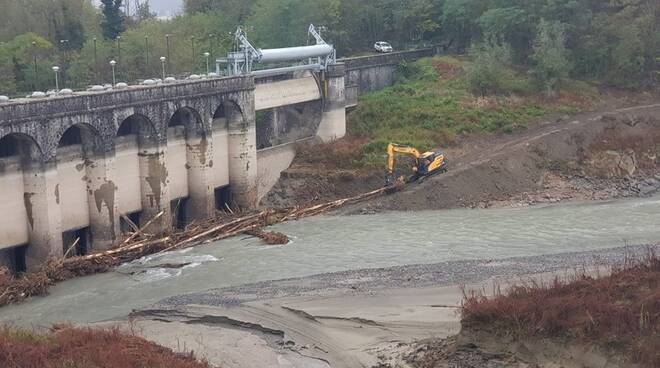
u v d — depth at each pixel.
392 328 59.62
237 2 166.25
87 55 132.50
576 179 110.56
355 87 130.75
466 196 103.31
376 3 161.25
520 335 50.03
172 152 100.00
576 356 47.62
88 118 84.50
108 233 89.00
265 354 56.56
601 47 136.88
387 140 116.25
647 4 137.88
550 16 138.12
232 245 86.44
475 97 131.25
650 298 48.50
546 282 63.50
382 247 83.00
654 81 137.38
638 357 45.25
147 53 131.25
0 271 74.88
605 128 120.38
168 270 78.38
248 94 107.44
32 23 143.12
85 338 53.72
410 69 144.12
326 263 77.75
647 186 110.44
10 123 75.81
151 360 50.06
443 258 77.88
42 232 81.31
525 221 92.81
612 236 84.38
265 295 68.25
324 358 55.78
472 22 149.00
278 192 111.62
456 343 52.84
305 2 150.62
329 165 113.94
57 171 83.00
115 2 149.50
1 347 50.09
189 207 103.75
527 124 123.88
